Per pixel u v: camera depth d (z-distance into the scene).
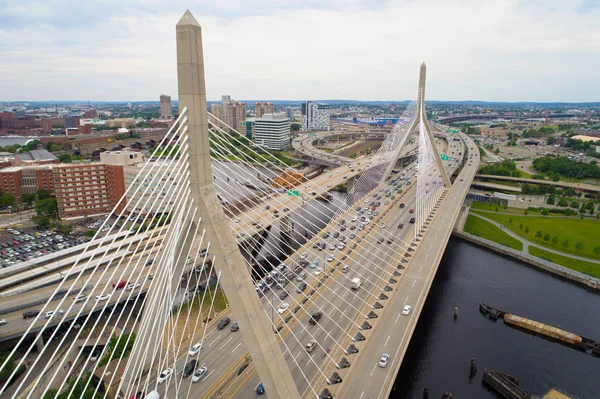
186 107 34.19
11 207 128.88
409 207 111.06
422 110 123.50
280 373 36.59
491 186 148.50
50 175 137.25
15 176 135.25
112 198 120.38
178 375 46.00
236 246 37.00
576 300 74.94
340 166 173.50
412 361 58.38
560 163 172.62
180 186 34.16
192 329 57.00
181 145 34.06
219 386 44.38
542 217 118.81
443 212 103.75
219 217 36.16
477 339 63.41
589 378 55.81
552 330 63.72
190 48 33.25
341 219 102.00
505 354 60.12
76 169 116.81
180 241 41.62
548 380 55.31
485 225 112.12
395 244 83.38
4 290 69.81
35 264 77.81
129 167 116.44
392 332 53.38
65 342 57.72
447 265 88.94
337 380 44.47
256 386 44.41
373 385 43.94
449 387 53.75
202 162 35.44
